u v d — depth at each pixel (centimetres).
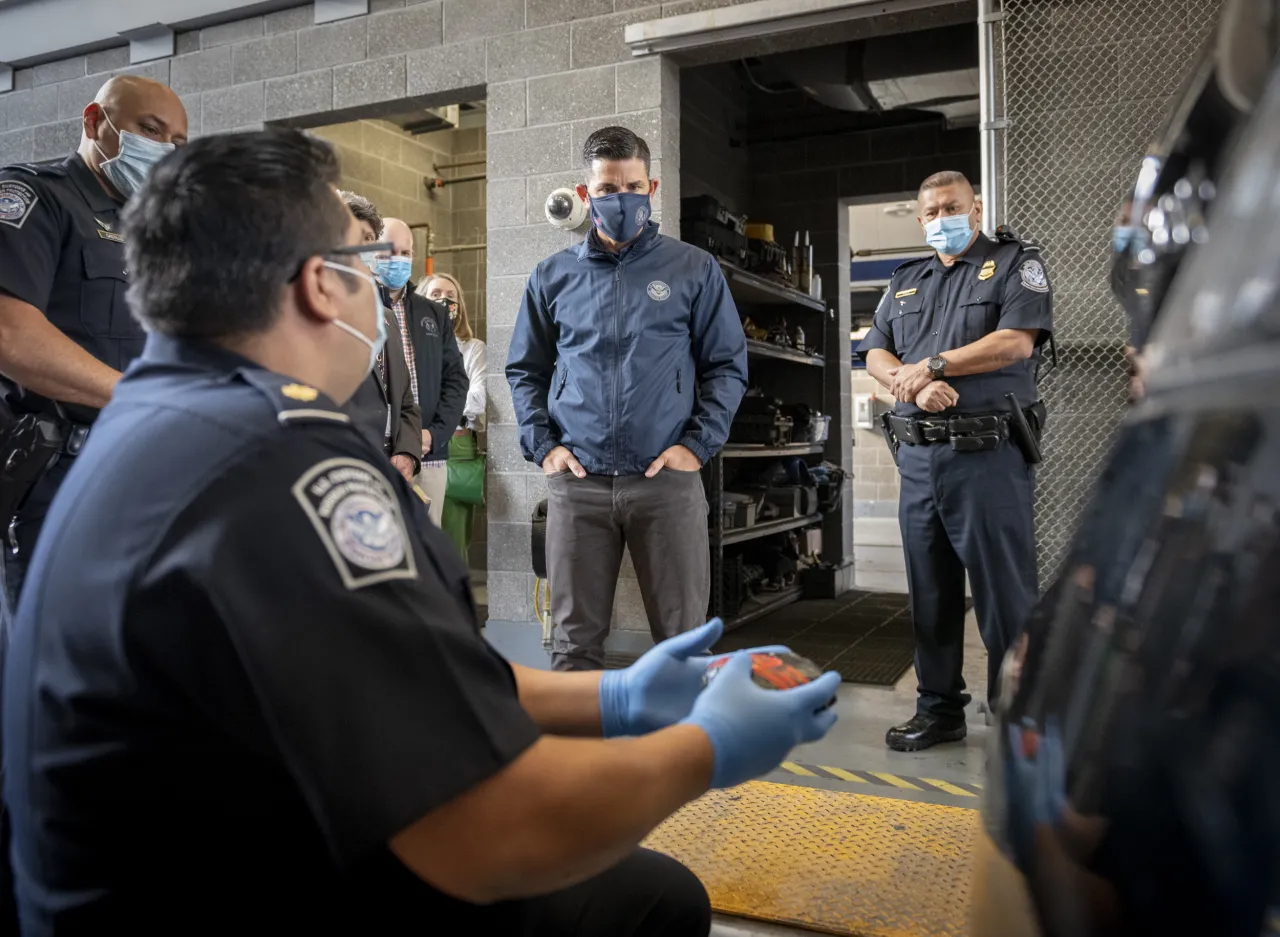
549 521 298
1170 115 73
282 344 95
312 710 77
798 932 179
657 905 124
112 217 218
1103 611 56
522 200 443
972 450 282
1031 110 341
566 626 293
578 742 88
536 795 83
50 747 82
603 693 124
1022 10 341
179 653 77
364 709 78
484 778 80
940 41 523
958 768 286
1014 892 58
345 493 84
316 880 84
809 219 671
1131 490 58
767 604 568
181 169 92
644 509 285
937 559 301
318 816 77
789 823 225
